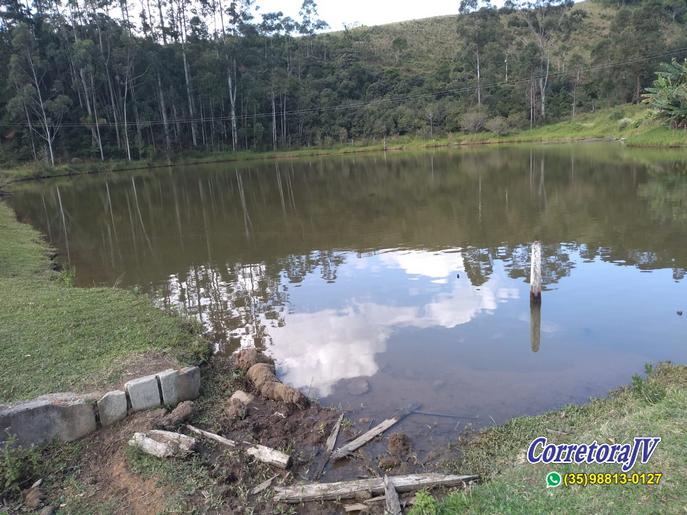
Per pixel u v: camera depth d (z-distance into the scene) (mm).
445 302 9227
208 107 58219
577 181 22766
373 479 4539
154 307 8766
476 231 14656
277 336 8117
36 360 6336
